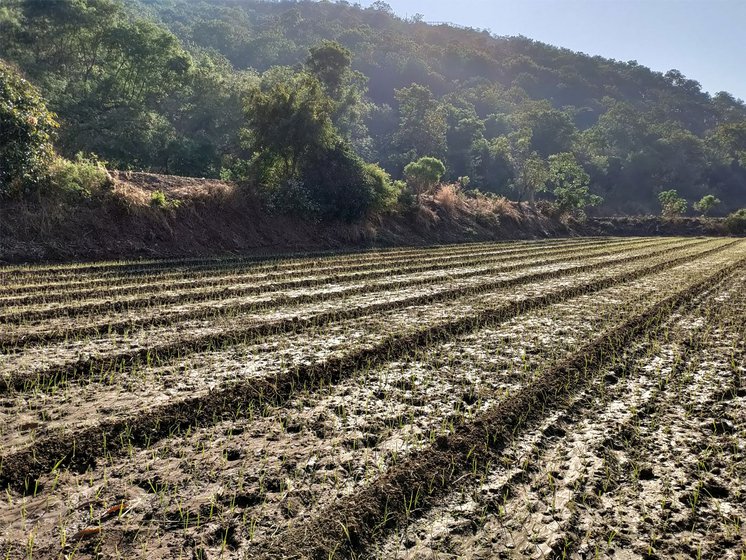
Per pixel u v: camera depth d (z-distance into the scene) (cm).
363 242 2362
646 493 396
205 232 1736
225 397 530
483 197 4069
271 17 15050
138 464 414
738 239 4084
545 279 1461
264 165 2158
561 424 514
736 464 441
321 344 732
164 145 2977
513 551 327
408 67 10912
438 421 504
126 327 773
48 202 1395
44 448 417
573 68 14838
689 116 13575
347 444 455
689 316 1008
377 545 331
